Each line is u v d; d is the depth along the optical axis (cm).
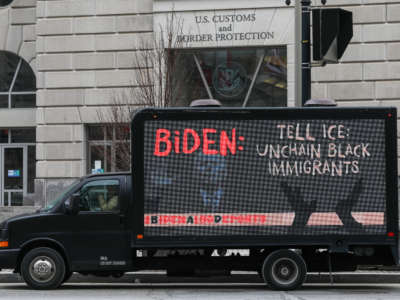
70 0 2100
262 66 2036
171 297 1094
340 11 1257
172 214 1144
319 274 1297
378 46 1980
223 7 2008
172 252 1191
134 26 2061
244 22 2006
